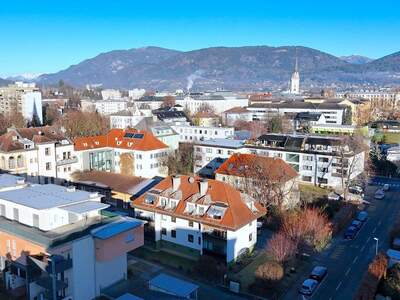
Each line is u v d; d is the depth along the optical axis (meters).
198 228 59.66
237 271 56.88
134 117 179.75
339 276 56.09
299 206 80.94
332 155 99.06
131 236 52.75
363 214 79.62
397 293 49.66
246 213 60.41
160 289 48.00
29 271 46.47
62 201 52.41
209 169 110.06
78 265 47.66
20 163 88.94
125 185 84.12
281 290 52.06
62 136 99.19
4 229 50.22
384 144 150.88
